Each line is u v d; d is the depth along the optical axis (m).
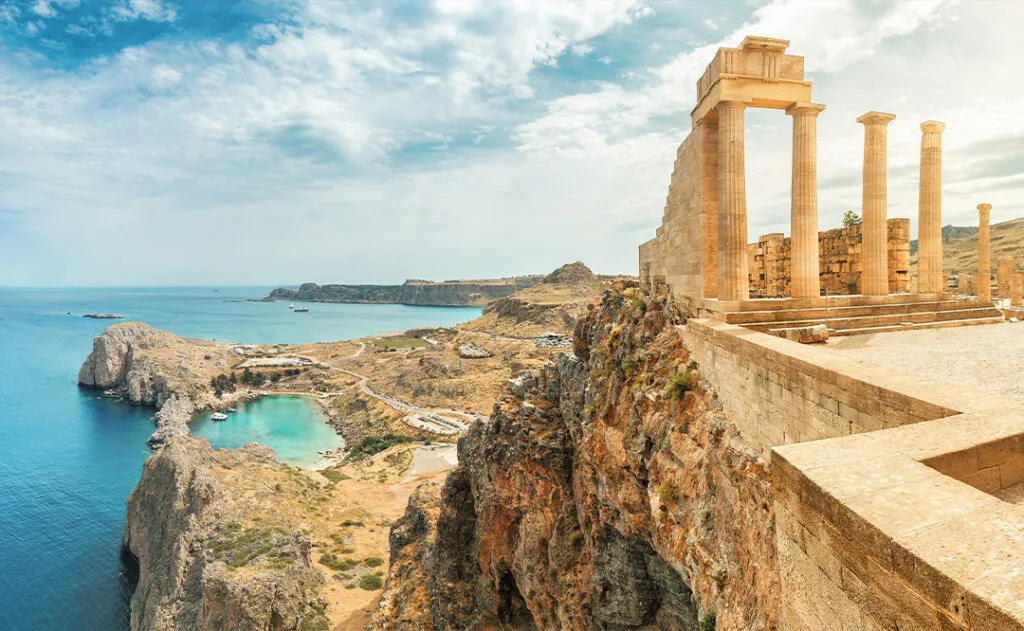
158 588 70.62
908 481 5.52
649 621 27.25
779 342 14.94
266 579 58.75
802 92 22.06
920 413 8.25
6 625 76.44
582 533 32.75
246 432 160.75
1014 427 6.62
